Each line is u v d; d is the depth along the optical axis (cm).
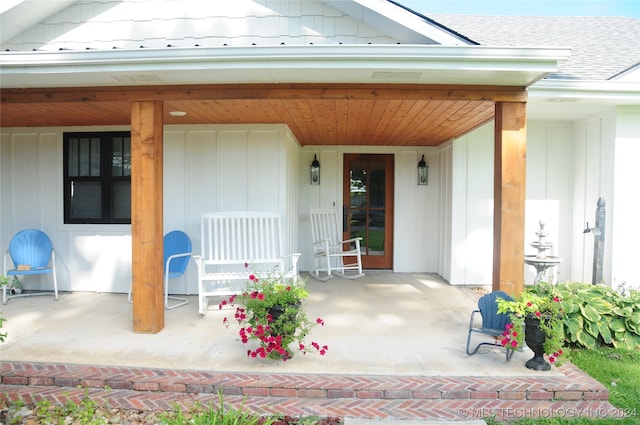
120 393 305
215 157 572
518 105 380
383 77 361
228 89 384
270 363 333
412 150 756
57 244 591
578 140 607
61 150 587
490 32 675
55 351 355
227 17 472
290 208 621
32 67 349
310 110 462
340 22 462
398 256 761
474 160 638
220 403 256
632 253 522
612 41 622
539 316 317
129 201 581
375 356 349
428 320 452
